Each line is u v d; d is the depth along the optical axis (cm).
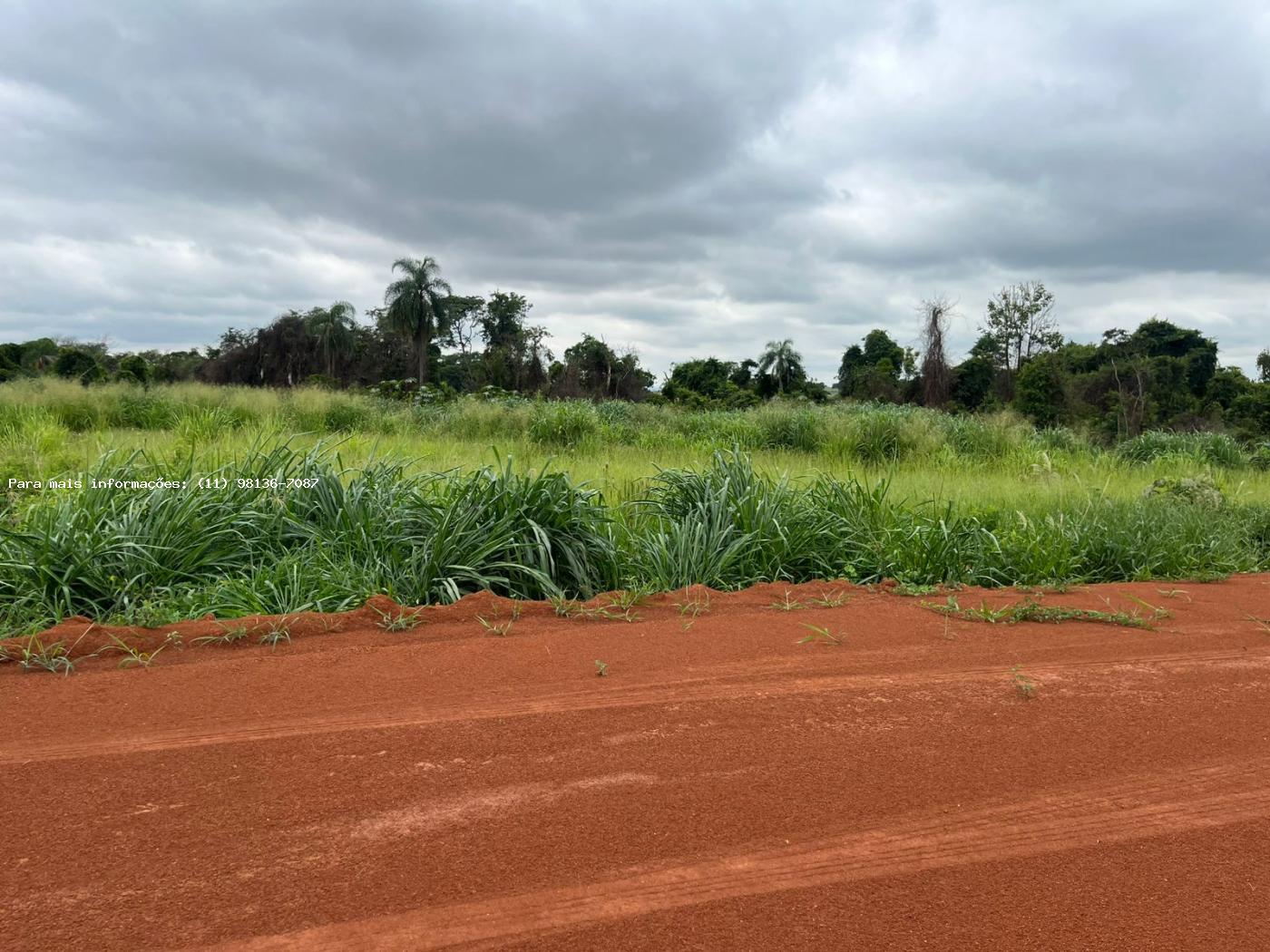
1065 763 341
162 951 218
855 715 386
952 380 3688
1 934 223
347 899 241
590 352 4212
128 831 275
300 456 732
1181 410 3859
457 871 256
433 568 581
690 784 315
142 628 471
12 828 276
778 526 702
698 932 230
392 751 337
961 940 230
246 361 4603
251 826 280
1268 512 997
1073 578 722
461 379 4884
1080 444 1811
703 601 578
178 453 848
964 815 298
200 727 356
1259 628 555
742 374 5409
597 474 1062
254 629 477
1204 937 235
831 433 1562
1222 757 351
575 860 263
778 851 271
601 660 449
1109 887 258
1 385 1745
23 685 401
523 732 358
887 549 717
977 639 511
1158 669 464
